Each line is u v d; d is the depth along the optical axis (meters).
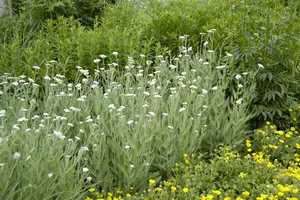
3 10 8.48
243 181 4.14
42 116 4.93
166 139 4.46
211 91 5.45
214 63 5.87
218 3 7.52
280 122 5.59
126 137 4.33
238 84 5.07
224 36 6.02
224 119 5.08
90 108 4.73
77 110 4.33
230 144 4.93
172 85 5.57
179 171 4.38
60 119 4.32
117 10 7.46
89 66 5.96
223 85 5.19
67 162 3.65
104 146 4.26
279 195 3.89
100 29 6.75
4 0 8.36
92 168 4.21
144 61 5.93
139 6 8.02
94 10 7.79
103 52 6.14
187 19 6.39
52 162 3.70
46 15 7.42
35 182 3.55
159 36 6.40
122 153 4.19
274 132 5.11
